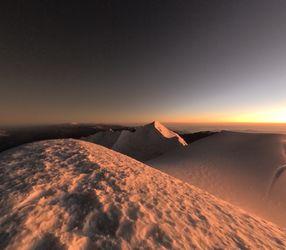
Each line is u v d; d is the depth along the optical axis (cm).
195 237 474
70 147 1266
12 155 1022
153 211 559
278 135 3400
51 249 346
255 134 3750
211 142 3841
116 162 1090
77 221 447
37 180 664
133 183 769
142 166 1195
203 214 635
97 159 1048
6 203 487
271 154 2531
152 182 856
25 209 467
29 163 876
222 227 574
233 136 3947
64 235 390
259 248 499
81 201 544
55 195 564
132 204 572
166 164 2625
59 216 457
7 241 352
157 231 459
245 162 2412
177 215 574
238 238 527
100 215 483
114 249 373
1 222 406
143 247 393
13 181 650
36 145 1275
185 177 1956
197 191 949
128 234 426
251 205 1330
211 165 2402
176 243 429
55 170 792
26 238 365
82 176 752
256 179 1881
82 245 369
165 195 726
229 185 1752
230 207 831
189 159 2838
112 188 671
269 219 1109
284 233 685
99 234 412
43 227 406
